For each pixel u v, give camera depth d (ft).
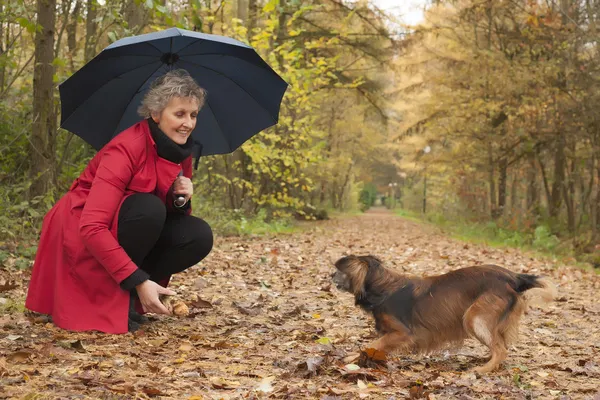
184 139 15.76
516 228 82.23
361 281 14.61
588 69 66.13
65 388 11.18
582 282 35.58
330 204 187.62
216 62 17.03
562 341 19.25
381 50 86.33
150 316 18.10
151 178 15.70
